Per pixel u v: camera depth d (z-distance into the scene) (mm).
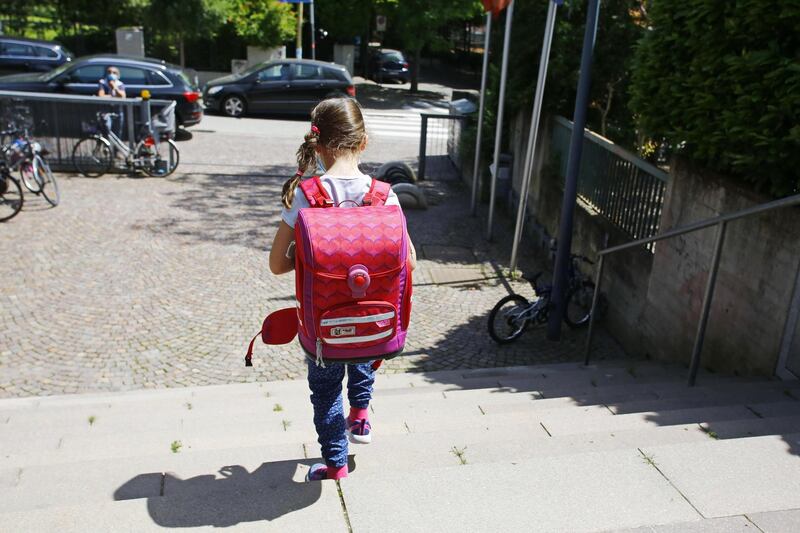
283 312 2738
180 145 16078
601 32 10312
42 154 11016
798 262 4684
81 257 8898
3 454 3924
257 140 17172
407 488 2537
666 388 4945
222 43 25391
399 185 12117
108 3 24984
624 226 7793
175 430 4230
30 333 6883
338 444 2732
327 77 20375
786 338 4832
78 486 3025
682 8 5684
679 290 6328
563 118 10172
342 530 2318
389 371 6676
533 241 10812
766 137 4746
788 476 2633
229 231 10281
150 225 10336
